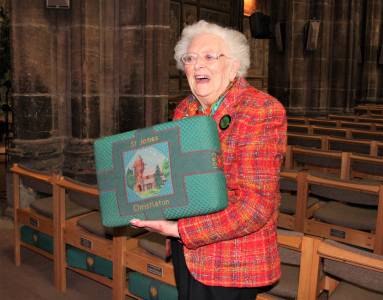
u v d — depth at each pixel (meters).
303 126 7.08
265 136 1.34
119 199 1.46
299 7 10.80
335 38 11.89
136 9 5.35
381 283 1.85
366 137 6.38
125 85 5.51
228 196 1.39
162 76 5.44
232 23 17.30
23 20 5.04
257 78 19.52
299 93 11.08
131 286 3.02
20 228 3.98
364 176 4.86
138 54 5.41
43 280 3.77
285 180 3.80
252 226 1.32
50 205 3.78
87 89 5.25
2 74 7.24
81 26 5.16
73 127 5.43
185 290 1.56
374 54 16.98
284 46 11.14
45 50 5.19
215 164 1.32
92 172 5.32
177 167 1.34
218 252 1.43
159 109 5.48
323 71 11.25
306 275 2.10
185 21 15.22
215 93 1.52
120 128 5.60
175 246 1.61
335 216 3.46
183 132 1.34
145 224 1.42
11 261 4.12
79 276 3.85
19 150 5.22
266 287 1.64
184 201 1.33
